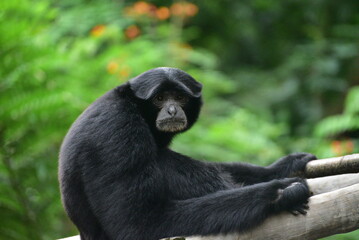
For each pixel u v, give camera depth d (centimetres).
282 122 2275
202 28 2545
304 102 2412
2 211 1366
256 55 2706
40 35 1530
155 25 1917
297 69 2481
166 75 910
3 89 1380
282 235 777
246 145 1611
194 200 827
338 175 886
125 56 1568
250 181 992
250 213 786
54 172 1412
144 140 845
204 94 1752
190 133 1588
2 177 1373
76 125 875
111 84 1527
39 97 1344
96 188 830
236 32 2622
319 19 2559
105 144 834
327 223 760
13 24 1401
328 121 1684
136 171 826
